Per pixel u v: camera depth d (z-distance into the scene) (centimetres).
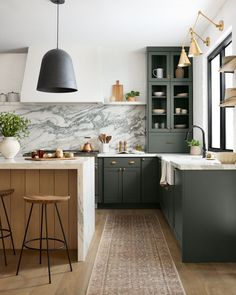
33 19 462
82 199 318
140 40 558
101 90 576
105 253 338
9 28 498
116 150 621
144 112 622
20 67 618
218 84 501
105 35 531
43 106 619
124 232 418
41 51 581
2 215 356
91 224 388
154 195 567
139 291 250
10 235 335
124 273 286
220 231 313
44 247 356
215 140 514
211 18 457
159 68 606
